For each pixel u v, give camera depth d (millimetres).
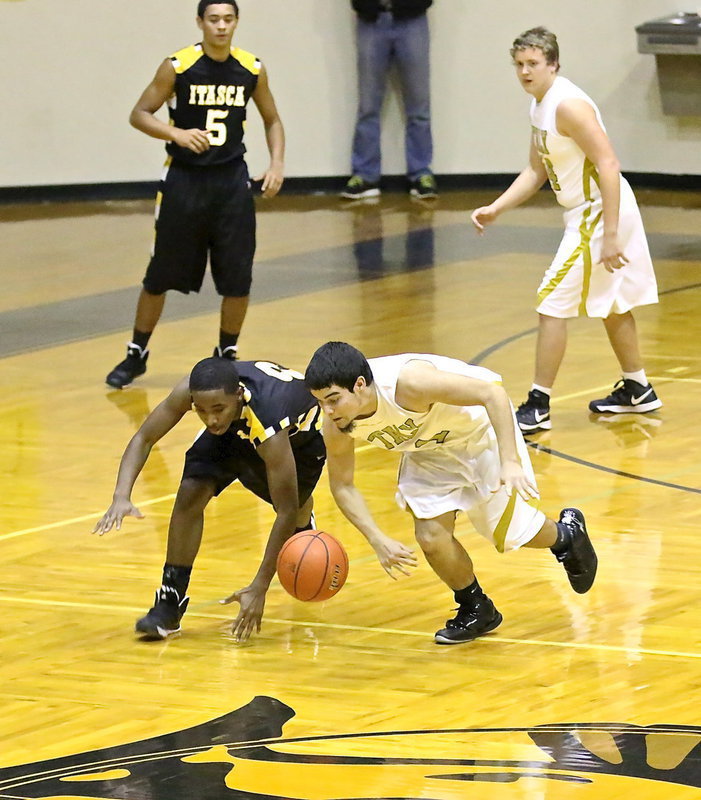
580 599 14141
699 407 21797
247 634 13250
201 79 23094
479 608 13219
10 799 10141
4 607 14227
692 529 16156
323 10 46000
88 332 27859
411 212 43125
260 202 45406
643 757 10609
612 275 20500
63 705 11883
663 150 46500
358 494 13102
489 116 47250
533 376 23812
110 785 10305
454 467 13031
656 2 45406
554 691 11961
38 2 43719
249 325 28031
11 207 44000
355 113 46938
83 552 15812
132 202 45188
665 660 12578
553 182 20453
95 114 45031
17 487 18234
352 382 11922
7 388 23531
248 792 10148
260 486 14039
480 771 10414
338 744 10977
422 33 45125
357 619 13812
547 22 46469
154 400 22734
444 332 27188
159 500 17656
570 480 18156
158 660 12875
